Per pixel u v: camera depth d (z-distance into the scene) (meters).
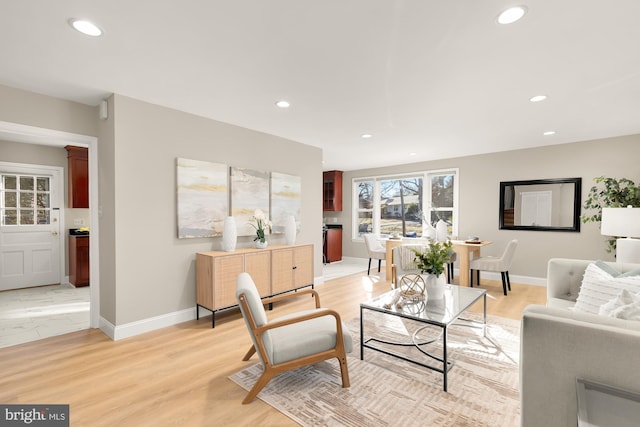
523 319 1.35
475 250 5.27
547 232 5.02
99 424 1.76
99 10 1.70
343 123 3.82
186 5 1.66
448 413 1.85
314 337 2.10
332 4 1.66
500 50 2.13
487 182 5.61
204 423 1.77
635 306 1.49
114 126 2.88
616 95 2.92
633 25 1.83
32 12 1.71
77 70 2.42
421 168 6.50
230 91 2.84
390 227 7.17
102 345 2.78
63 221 5.23
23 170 4.90
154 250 3.16
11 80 2.58
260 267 3.71
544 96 2.95
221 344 2.81
